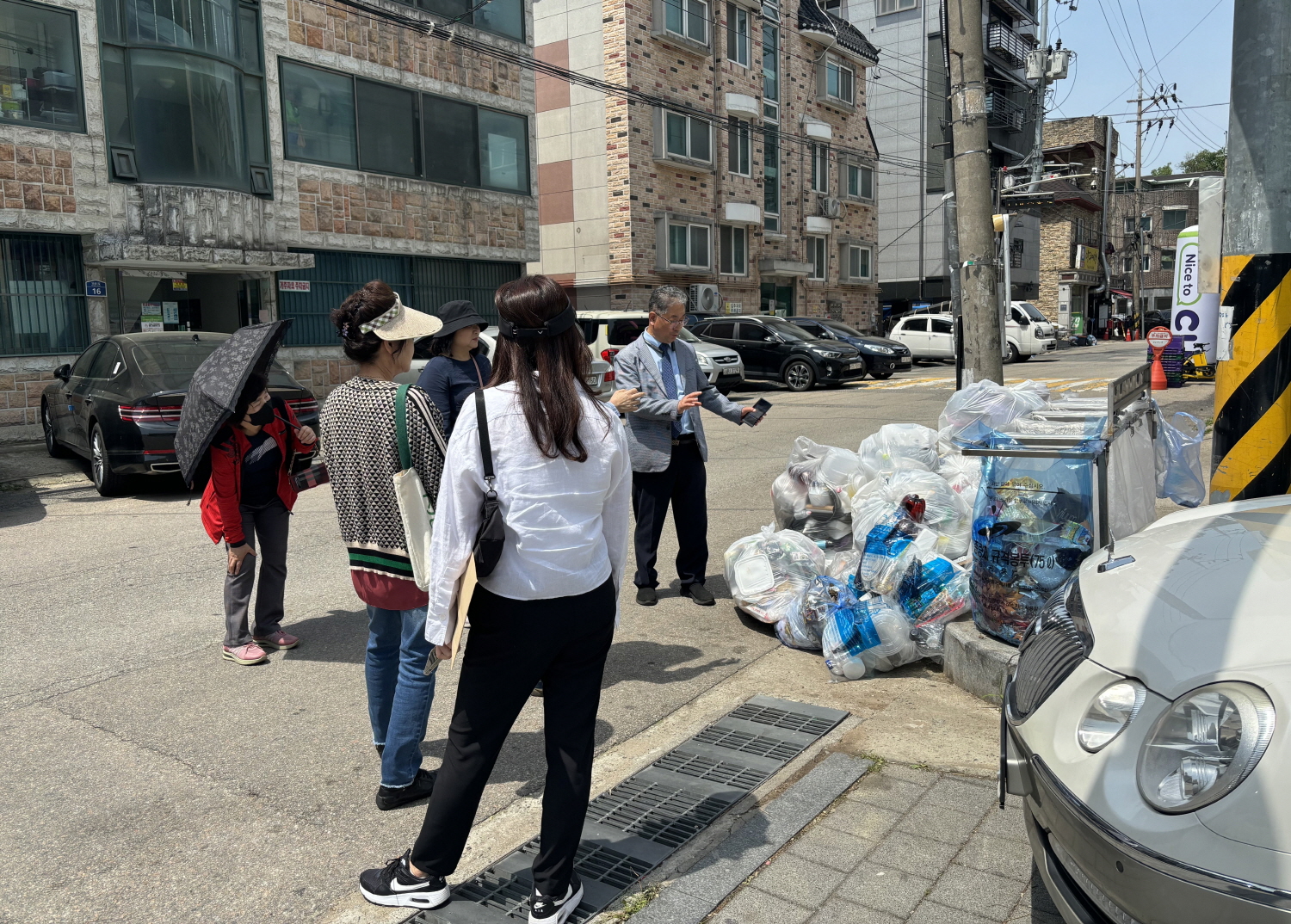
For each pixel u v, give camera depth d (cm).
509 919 254
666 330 507
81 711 403
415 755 317
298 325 1588
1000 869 266
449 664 456
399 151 1723
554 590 233
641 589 537
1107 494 355
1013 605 378
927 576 428
